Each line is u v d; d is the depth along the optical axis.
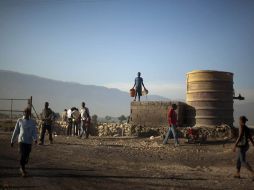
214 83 24.14
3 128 29.53
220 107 24.11
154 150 18.91
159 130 25.25
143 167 14.41
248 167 12.38
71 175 12.12
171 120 20.70
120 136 26.34
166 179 11.97
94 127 28.94
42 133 20.36
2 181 10.87
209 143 21.62
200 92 24.31
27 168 13.11
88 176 12.05
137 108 26.47
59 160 15.36
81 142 22.06
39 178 11.45
